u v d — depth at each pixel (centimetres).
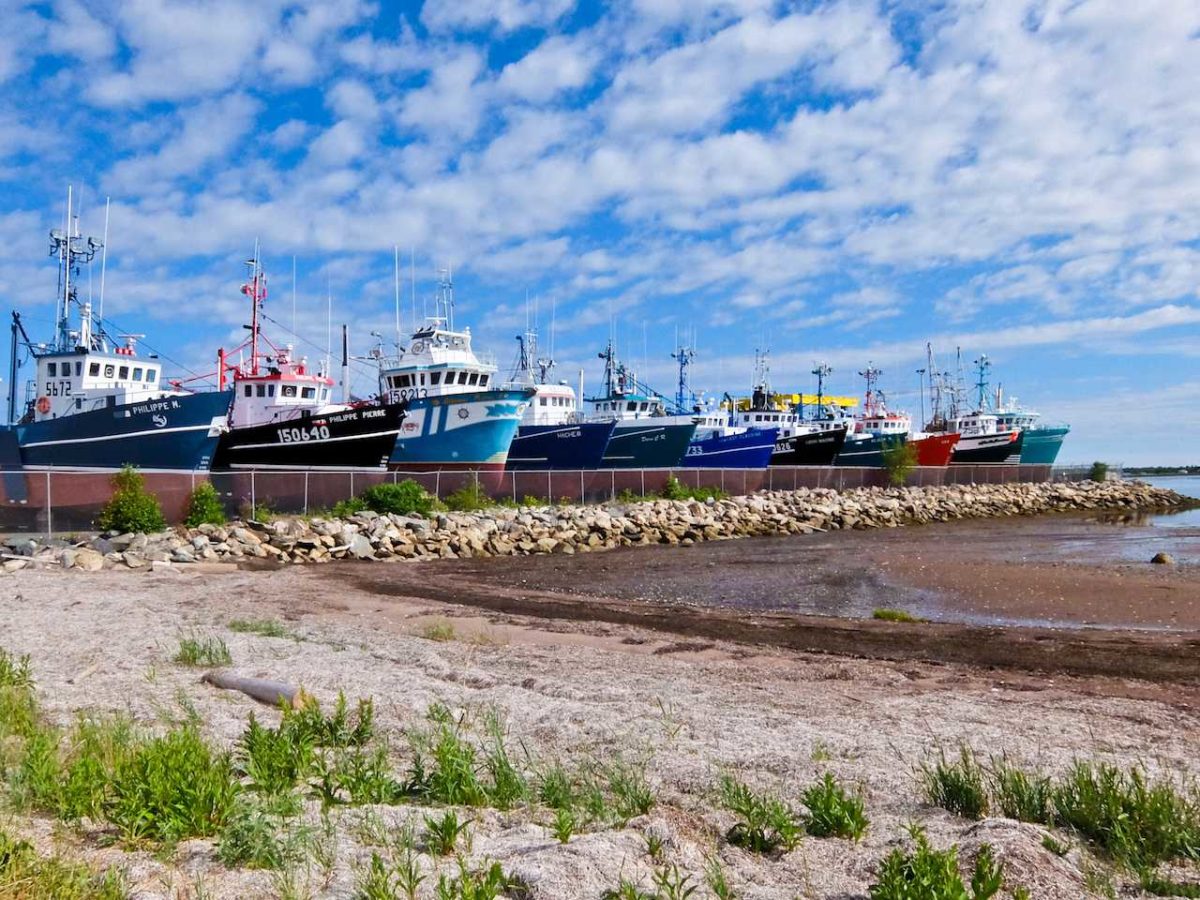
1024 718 807
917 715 812
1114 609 1734
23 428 3709
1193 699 937
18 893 364
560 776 554
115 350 3947
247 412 4106
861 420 7712
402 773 601
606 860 419
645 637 1350
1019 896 343
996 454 7606
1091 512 5944
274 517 3092
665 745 671
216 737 670
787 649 1258
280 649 1117
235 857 422
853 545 3344
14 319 3997
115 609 1550
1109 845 455
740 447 5591
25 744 596
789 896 389
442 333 4416
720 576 2373
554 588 2141
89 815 476
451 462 4103
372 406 3816
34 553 2442
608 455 5197
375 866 389
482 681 941
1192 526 4394
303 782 560
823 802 487
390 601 1800
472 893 359
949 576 2269
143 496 2852
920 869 373
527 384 5253
